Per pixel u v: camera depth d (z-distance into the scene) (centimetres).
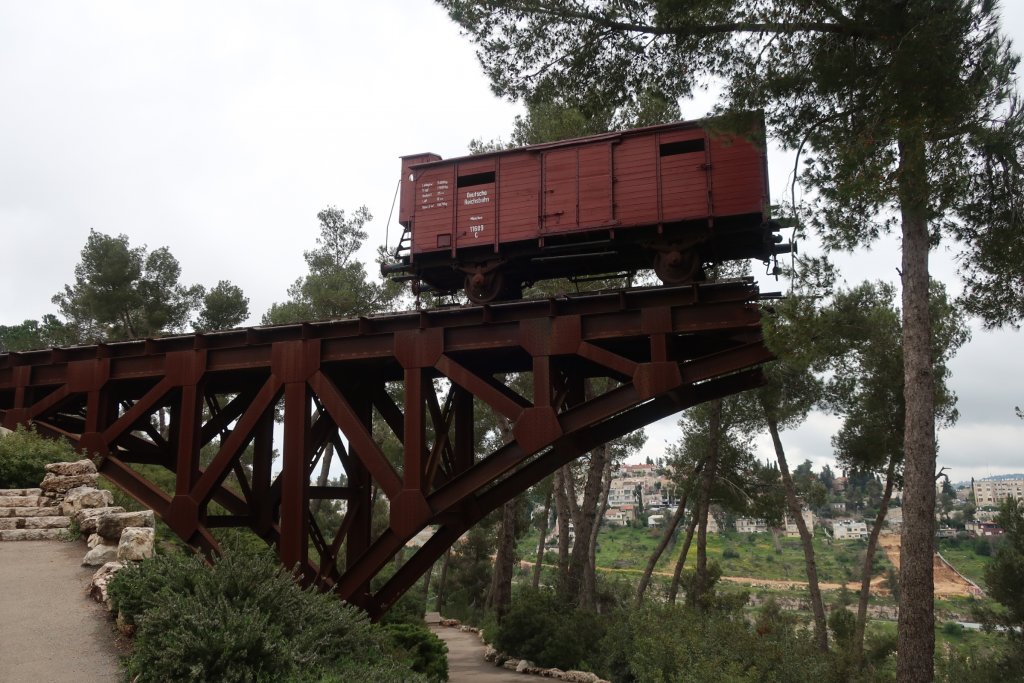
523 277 1496
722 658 1323
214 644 582
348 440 1217
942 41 940
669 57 1167
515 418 1143
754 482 2606
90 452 1393
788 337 973
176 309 3306
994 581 2070
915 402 1009
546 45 1202
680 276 1256
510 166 1380
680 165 1252
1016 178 1080
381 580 3181
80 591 809
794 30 1053
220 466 1259
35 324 3297
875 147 991
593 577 2283
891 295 2156
